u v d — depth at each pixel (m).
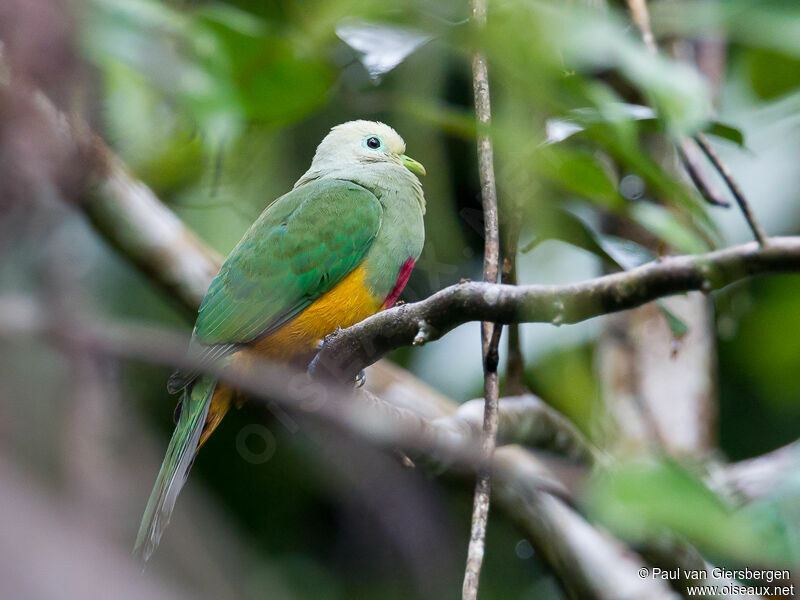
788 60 9.25
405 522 9.62
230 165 9.23
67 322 3.49
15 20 4.47
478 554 5.09
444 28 7.38
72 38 4.65
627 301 4.83
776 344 11.66
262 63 7.46
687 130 6.97
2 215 4.10
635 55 7.10
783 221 10.23
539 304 5.05
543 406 7.92
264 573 10.41
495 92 8.26
